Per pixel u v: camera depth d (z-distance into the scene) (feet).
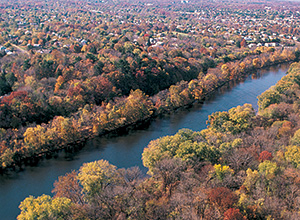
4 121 482.28
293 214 232.12
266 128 451.94
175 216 243.40
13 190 379.55
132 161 440.45
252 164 322.75
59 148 476.95
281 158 336.08
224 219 225.76
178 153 350.23
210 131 426.10
